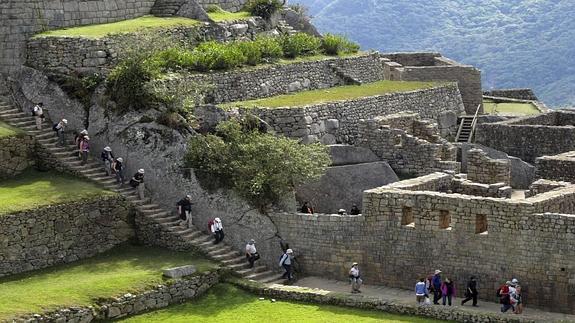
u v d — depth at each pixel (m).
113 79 54.66
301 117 55.59
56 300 42.34
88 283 44.62
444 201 46.19
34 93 56.84
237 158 51.44
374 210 48.03
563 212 46.22
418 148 55.91
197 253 50.09
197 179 51.81
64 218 48.84
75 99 55.69
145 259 49.38
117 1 65.50
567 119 66.69
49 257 48.09
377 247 47.97
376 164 55.53
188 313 44.88
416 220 46.94
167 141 52.88
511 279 44.47
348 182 54.66
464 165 60.72
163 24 63.44
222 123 52.84
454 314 43.00
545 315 42.69
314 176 51.19
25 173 53.91
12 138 53.59
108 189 52.16
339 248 48.91
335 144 57.06
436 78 76.06
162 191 52.66
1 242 46.41
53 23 61.00
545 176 53.47
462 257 45.78
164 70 56.81
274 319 43.75
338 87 65.88
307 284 48.56
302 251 49.78
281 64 62.78
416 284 45.50
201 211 51.75
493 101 82.25
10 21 58.59
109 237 50.62
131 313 44.16
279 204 50.78
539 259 43.75
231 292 47.28
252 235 50.59
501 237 44.72
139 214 51.59
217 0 71.81
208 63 58.91
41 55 57.78
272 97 60.66
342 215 49.03
